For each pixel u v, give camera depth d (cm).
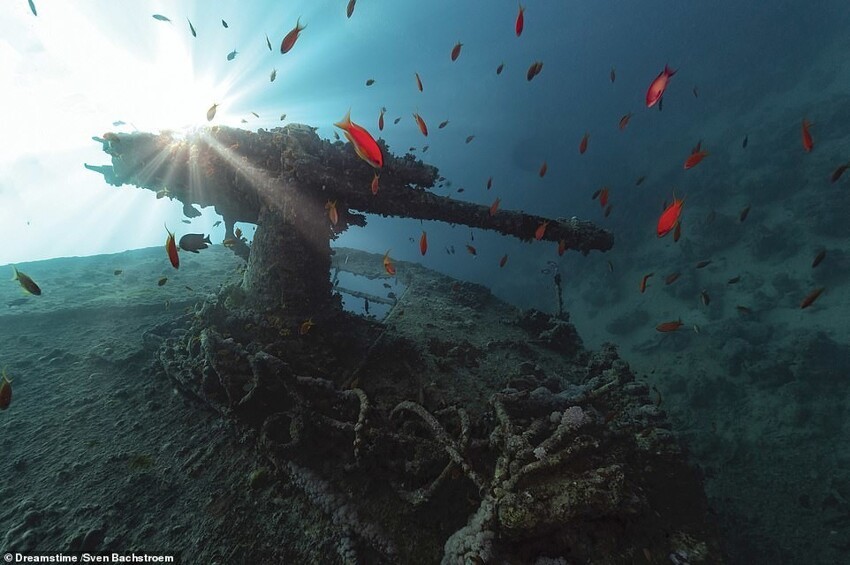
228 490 308
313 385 347
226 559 262
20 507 283
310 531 284
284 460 322
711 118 3045
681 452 320
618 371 425
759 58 3381
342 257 821
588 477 245
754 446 746
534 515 225
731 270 1401
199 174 396
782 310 1130
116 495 298
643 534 256
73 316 521
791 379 873
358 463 307
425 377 412
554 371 479
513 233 468
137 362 439
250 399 340
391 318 558
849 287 1075
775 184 1574
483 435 329
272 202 394
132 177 411
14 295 572
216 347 355
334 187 380
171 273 700
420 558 267
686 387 1002
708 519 304
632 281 1773
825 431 727
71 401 387
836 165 1438
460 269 3516
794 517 575
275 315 394
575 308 1950
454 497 298
